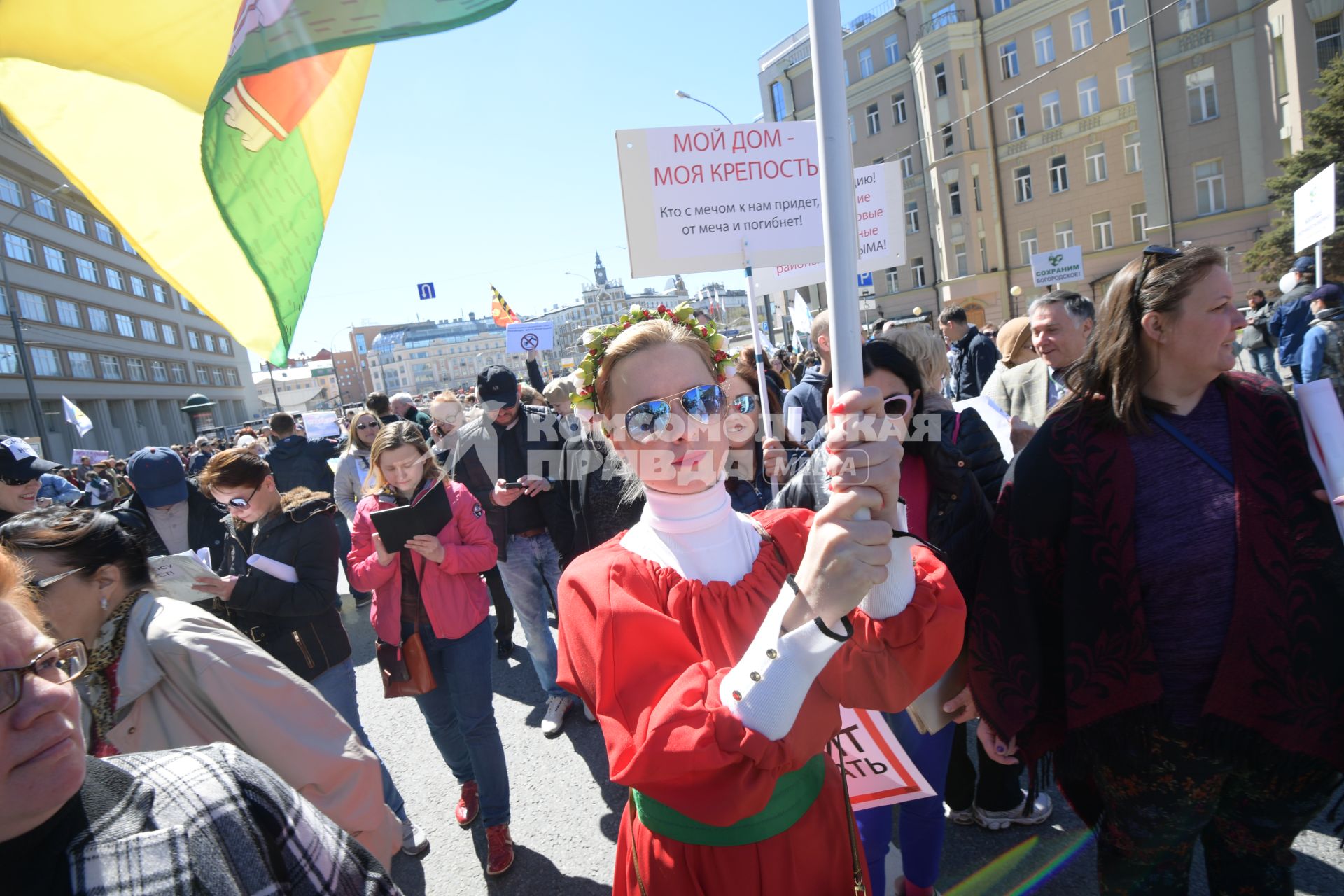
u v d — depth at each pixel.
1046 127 24.75
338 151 1.38
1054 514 1.50
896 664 0.97
